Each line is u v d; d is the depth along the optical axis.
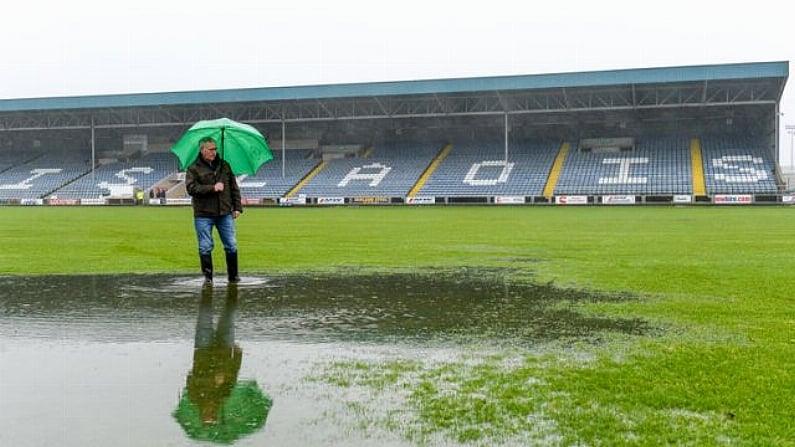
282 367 4.19
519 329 5.37
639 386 3.74
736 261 10.52
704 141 49.72
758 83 42.97
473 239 15.73
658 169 46.25
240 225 22.31
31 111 53.88
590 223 22.62
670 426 3.12
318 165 54.91
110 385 3.79
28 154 63.12
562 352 4.58
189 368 4.16
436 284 8.03
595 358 4.40
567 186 45.75
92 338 5.01
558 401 3.49
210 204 8.08
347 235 17.33
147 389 3.71
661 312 6.09
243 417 3.25
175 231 19.09
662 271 9.23
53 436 3.00
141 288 7.66
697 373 3.99
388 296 7.10
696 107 47.53
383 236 16.89
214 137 8.49
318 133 58.41
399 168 52.22
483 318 5.84
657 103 47.25
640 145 50.69
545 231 18.59
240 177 53.44
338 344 4.84
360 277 8.72
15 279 8.48
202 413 3.31
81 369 4.13
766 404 3.42
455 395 3.60
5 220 26.31
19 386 3.76
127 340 4.95
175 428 3.10
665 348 4.66
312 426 3.12
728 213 30.16
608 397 3.55
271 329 5.36
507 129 50.28
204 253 8.18
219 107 52.75
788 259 10.79
